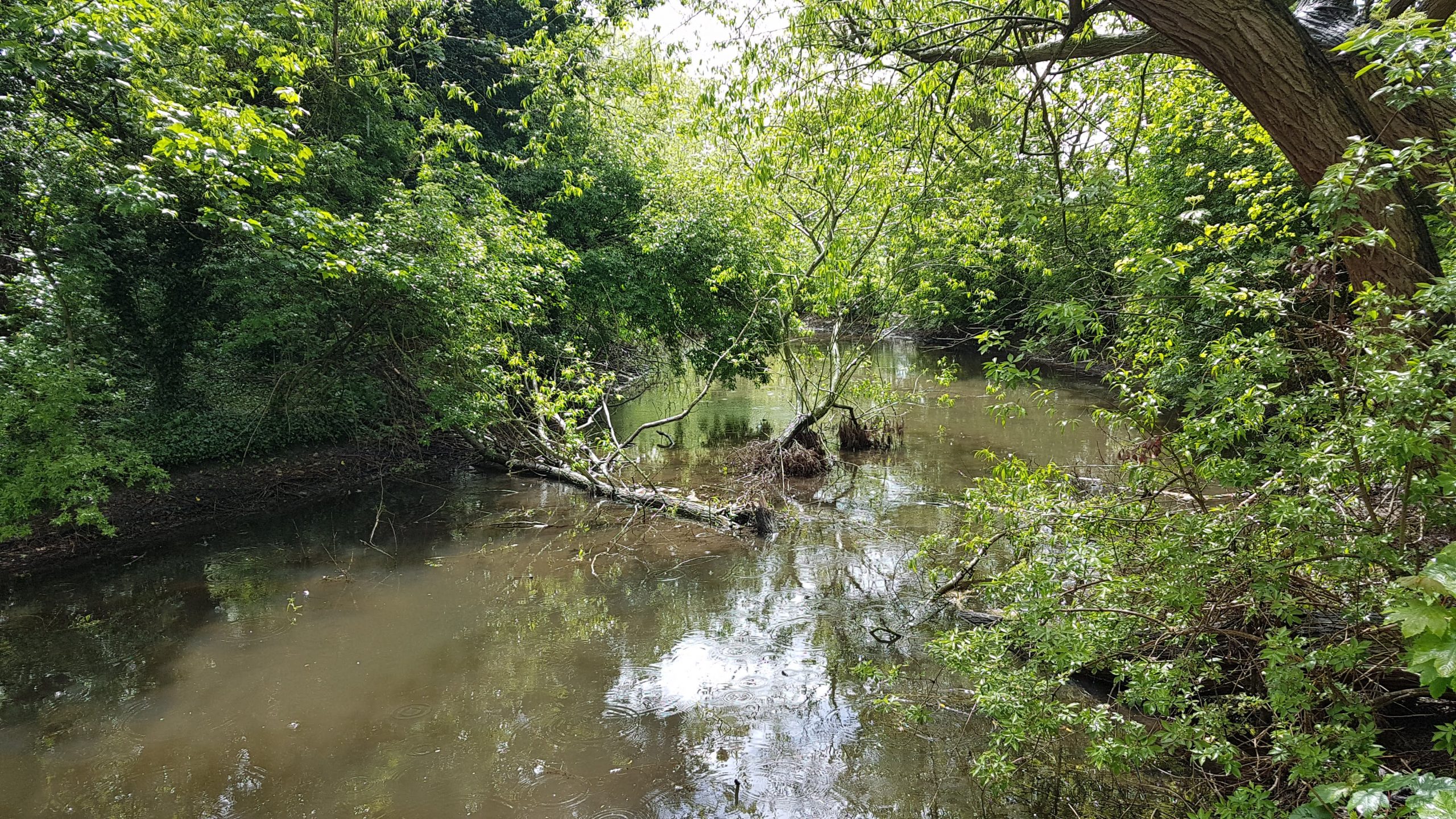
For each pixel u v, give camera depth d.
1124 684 4.77
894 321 12.81
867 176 10.70
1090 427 14.60
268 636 6.30
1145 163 10.88
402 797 4.24
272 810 4.14
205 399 10.52
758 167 9.81
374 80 12.89
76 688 5.48
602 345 16.06
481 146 17.11
